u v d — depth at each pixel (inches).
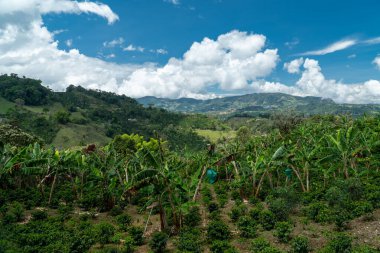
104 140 4680.1
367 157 1148.5
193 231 738.2
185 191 802.8
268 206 897.5
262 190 1103.6
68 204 1109.7
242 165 1165.7
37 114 5182.1
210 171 1378.0
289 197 889.5
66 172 1314.0
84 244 652.7
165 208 894.4
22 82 6343.5
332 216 722.8
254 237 698.2
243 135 2667.3
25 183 1393.9
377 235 618.5
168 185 748.6
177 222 784.3
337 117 2615.7
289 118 2341.3
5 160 1099.3
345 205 771.4
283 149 1065.5
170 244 694.5
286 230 657.0
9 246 575.8
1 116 4648.1
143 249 677.3
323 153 1147.3
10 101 5541.3
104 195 1064.8
